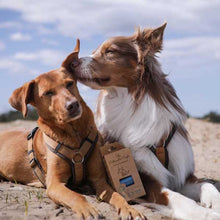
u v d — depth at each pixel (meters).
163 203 1.68
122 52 1.82
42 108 1.73
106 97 1.86
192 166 1.88
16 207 1.61
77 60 1.81
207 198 1.71
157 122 1.78
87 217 1.53
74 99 1.68
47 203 1.65
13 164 1.89
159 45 1.83
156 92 1.80
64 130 1.71
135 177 1.72
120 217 1.55
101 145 1.81
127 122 1.81
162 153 1.80
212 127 4.05
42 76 1.74
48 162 1.73
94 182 1.74
